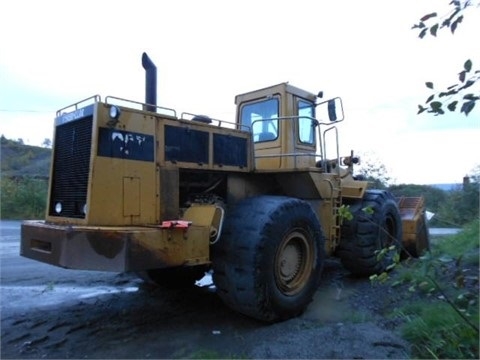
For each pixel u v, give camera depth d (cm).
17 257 778
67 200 367
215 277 388
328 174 524
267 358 302
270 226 382
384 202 589
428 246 673
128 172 352
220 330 377
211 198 433
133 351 329
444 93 192
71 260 318
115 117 342
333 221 527
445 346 286
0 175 1723
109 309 443
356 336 325
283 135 529
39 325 390
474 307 311
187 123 404
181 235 344
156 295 502
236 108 592
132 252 308
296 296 411
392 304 427
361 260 553
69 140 374
